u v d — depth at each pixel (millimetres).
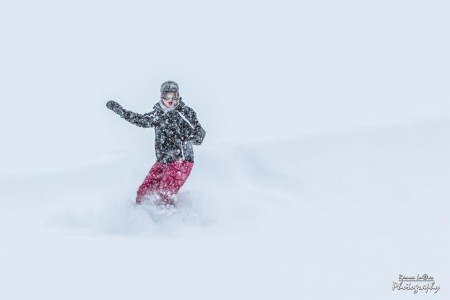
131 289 3260
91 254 3963
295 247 4125
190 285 3314
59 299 3100
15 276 3482
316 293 3188
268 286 3293
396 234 4504
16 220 5195
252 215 5059
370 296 3145
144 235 4586
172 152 5184
